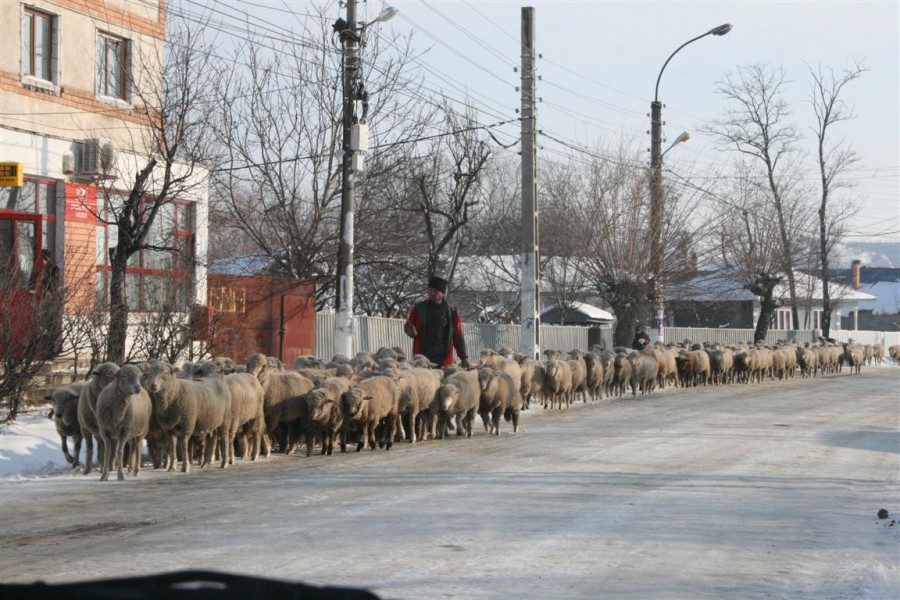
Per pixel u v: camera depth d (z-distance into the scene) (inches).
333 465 565.9
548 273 2092.8
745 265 2185.0
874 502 463.2
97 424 522.3
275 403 607.5
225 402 551.5
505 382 741.9
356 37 895.7
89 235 927.0
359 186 1374.3
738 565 332.5
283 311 1067.3
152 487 482.6
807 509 439.5
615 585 300.7
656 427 792.9
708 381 1446.9
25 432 614.9
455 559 329.1
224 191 1358.3
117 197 970.1
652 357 1267.2
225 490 471.8
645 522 400.2
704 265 2223.2
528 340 1128.8
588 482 500.7
